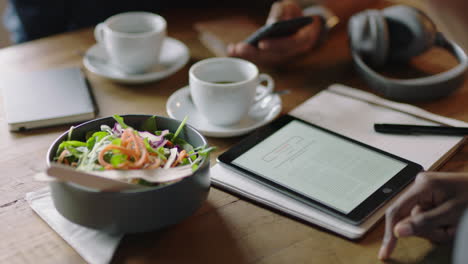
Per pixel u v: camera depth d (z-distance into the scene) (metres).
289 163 0.75
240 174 0.74
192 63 1.13
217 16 1.36
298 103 0.97
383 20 1.04
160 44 1.07
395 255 0.61
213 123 0.89
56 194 0.60
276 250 0.62
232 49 1.10
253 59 1.10
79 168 0.62
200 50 1.19
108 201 0.57
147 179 0.59
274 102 0.94
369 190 0.69
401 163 0.75
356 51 1.09
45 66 1.11
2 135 0.86
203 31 1.21
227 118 0.87
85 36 1.25
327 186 0.70
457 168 0.77
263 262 0.60
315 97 0.97
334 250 0.62
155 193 0.57
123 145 0.64
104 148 0.61
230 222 0.67
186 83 1.05
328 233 0.65
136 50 1.03
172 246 0.63
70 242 0.62
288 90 1.01
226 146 0.83
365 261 0.60
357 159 0.76
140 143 0.64
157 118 0.73
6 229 0.65
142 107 0.96
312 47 1.19
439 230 0.60
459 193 0.61
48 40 1.23
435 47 1.18
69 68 1.06
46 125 0.88
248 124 0.90
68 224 0.65
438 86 0.95
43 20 1.57
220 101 0.84
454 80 0.96
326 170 0.73
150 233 0.64
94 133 0.69
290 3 1.23
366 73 1.01
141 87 1.04
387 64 1.12
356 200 0.67
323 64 1.13
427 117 0.89
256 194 0.69
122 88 1.03
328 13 1.27
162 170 0.61
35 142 0.84
